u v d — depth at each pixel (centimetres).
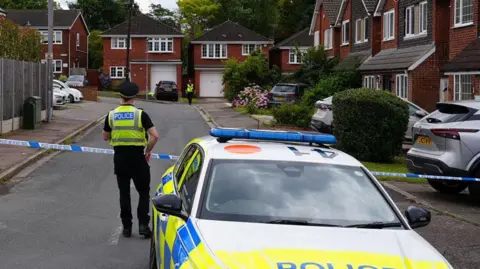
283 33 7981
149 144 862
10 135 2114
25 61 2595
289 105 2872
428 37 2909
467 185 1236
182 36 6569
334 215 510
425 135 1205
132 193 1222
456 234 937
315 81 3909
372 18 3625
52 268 733
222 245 440
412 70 2833
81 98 4338
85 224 959
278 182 534
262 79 4756
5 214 1020
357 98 1670
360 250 444
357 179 555
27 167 1547
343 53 4278
